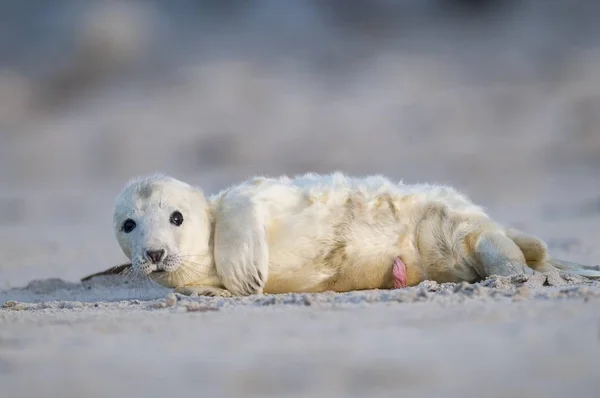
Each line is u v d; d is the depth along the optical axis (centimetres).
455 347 2069
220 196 3469
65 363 2075
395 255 3338
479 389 1738
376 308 2611
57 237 7056
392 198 3372
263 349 2123
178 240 3244
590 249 4869
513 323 2298
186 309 2788
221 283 3309
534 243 3294
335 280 3344
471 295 2764
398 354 2023
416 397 1697
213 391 1781
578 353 1980
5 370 2036
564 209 7344
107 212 9019
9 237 7162
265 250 3231
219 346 2173
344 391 1755
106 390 1819
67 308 3048
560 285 3052
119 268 3969
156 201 3278
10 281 4550
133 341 2286
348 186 3391
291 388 1788
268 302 2847
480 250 3256
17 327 2583
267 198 3334
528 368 1877
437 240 3322
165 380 1880
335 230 3309
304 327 2367
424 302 2684
